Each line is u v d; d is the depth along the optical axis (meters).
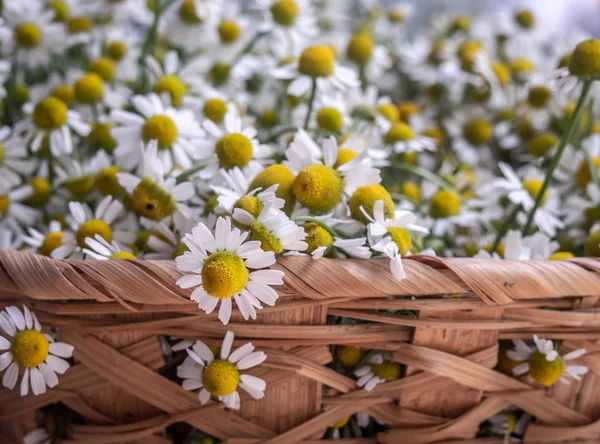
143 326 0.21
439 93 0.35
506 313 0.22
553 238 0.28
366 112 0.29
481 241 0.28
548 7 0.49
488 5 0.49
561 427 0.23
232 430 0.22
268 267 0.20
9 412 0.22
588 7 0.50
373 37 0.39
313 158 0.22
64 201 0.27
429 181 0.29
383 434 0.23
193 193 0.23
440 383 0.22
